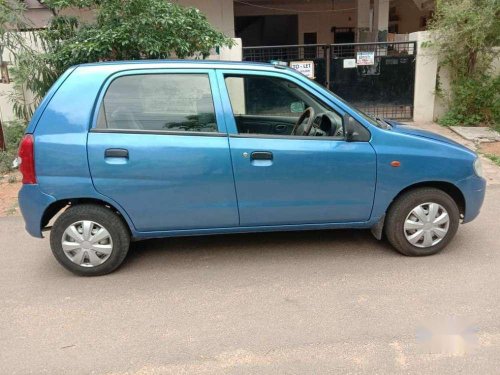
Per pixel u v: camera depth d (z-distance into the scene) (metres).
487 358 2.94
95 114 3.94
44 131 3.90
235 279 4.06
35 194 3.94
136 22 7.71
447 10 9.41
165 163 3.93
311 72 10.41
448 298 3.63
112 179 3.93
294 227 4.26
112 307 3.66
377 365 2.90
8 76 9.55
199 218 4.11
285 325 3.35
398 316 3.41
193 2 13.52
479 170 4.36
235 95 4.23
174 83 4.02
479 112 10.20
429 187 4.30
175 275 4.17
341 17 19.00
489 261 4.24
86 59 7.90
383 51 10.52
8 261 4.60
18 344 3.22
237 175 4.00
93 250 4.11
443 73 10.53
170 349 3.13
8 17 7.84
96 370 2.94
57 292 3.93
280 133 4.44
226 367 2.93
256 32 19.17
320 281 3.97
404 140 4.16
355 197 4.17
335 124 4.25
